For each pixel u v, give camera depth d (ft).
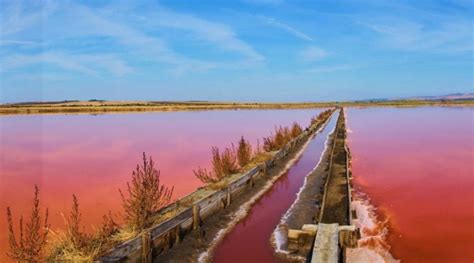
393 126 123.24
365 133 103.55
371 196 41.75
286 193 44.06
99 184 46.52
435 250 28.02
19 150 75.31
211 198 35.24
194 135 97.86
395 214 35.91
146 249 24.70
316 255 24.13
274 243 29.94
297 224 33.73
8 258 24.71
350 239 28.37
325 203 37.29
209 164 59.57
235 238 31.01
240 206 39.29
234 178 43.19
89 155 69.15
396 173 53.11
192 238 30.25
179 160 63.36
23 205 37.96
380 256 27.22
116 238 24.90
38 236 21.40
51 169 56.13
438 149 74.23
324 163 61.62
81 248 22.15
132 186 44.65
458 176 51.47
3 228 31.35
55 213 35.50
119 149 75.87
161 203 30.99
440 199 40.83
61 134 103.24
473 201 39.83
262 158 56.90
